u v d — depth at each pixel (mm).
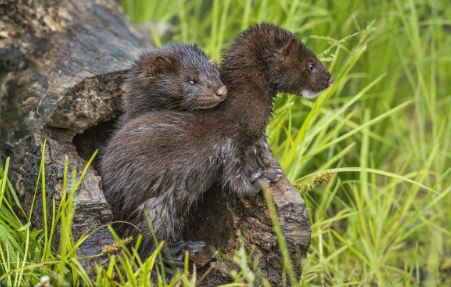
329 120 11891
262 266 8867
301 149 11297
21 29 10977
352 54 11797
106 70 10297
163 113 9383
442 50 15969
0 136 10406
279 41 9742
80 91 10047
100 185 8680
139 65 9977
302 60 9781
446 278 12406
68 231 7727
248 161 9398
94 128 10539
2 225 8641
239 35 9906
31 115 9953
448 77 16469
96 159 10297
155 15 17719
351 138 14188
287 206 8578
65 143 9922
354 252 11039
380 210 12281
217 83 9367
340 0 14367
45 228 8164
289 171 11578
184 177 9109
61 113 9836
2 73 10617
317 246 11719
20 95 10266
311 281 11383
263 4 14219
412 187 12648
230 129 9203
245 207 9055
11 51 10648
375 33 14711
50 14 11344
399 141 15086
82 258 8016
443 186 14367
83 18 12305
